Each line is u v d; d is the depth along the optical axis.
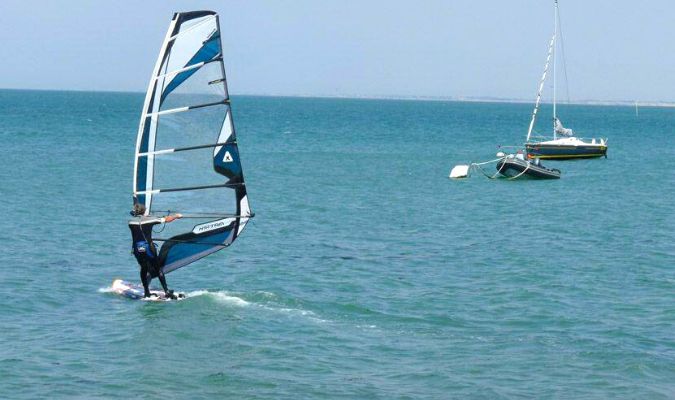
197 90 52.94
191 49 52.34
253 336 46.41
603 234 86.50
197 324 48.19
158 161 52.94
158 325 47.72
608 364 43.28
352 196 117.75
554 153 194.75
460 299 56.94
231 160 53.94
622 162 191.88
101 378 39.31
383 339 46.97
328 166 165.88
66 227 82.31
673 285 62.06
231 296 54.75
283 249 74.44
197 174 53.66
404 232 86.69
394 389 39.12
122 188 117.38
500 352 45.03
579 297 58.00
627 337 48.38
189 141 53.22
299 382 39.69
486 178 149.75
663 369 42.75
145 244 52.53
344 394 38.34
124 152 182.12
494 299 57.09
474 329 49.69
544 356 44.44
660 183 144.00
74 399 36.72
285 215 96.56
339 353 44.19
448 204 111.81
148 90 52.31
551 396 38.69
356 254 73.06
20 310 50.56
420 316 52.19
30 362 41.00
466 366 42.59
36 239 75.06
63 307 51.59
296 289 58.62
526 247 77.88
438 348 45.53
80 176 130.50
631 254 74.56
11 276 59.50
